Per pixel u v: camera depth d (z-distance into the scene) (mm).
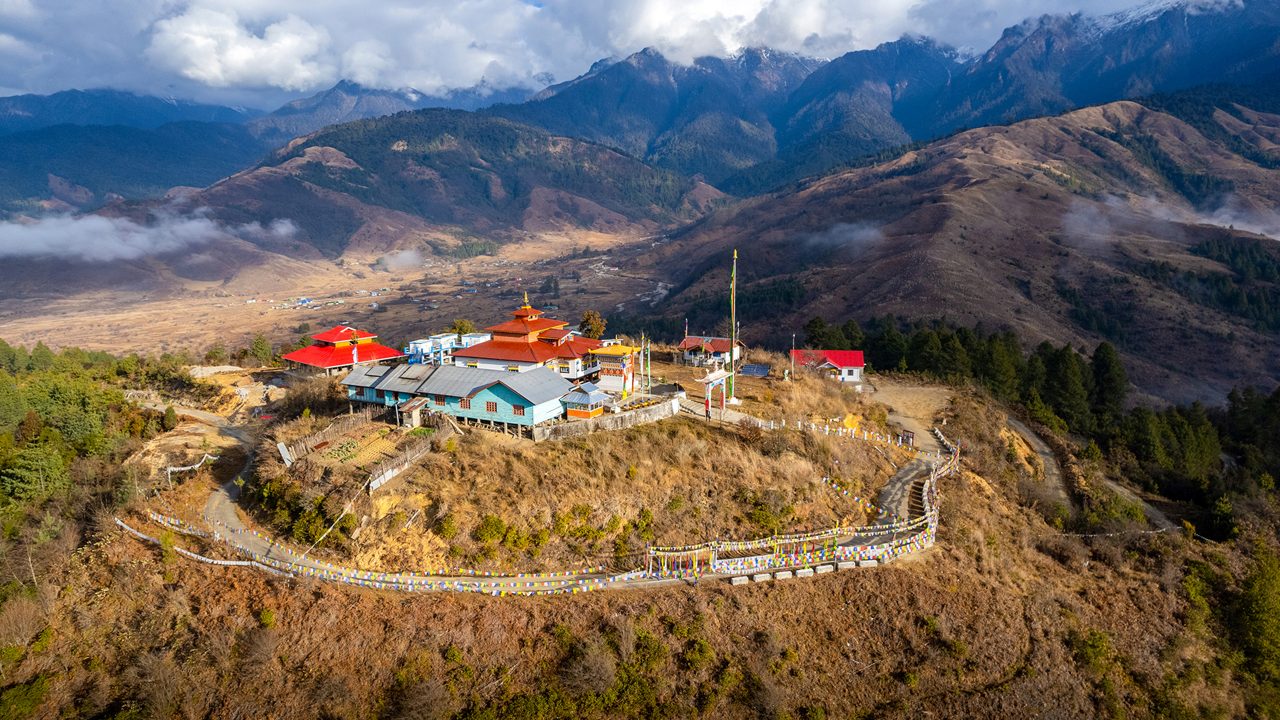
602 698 34250
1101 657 40781
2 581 38812
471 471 43656
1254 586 48406
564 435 48688
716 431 52469
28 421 57531
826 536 44406
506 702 33812
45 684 34469
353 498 41156
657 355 86188
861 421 62781
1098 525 53781
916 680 37219
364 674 34438
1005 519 51219
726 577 40219
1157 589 47156
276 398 71562
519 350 62844
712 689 35312
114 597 38156
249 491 46719
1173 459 72125
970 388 78875
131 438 59281
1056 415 81688
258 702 33562
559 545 40938
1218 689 42500
